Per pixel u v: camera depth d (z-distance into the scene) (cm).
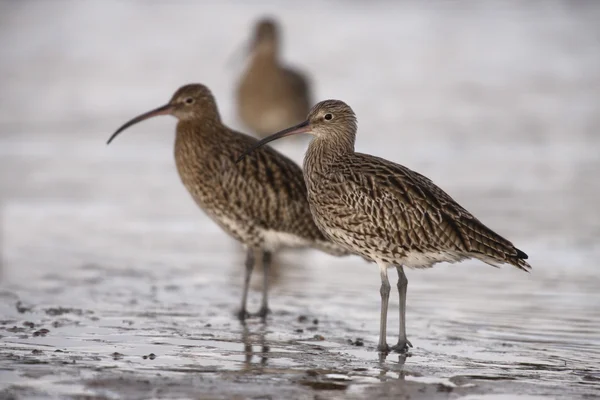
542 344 1162
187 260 1631
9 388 914
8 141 2595
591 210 1936
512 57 3706
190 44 3894
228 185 1395
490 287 1455
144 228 1855
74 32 4050
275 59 2662
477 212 1912
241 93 2680
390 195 1146
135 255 1653
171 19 4309
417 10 4562
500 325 1251
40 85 3284
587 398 949
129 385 935
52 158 2422
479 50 3809
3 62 3603
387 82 3306
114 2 4594
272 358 1071
